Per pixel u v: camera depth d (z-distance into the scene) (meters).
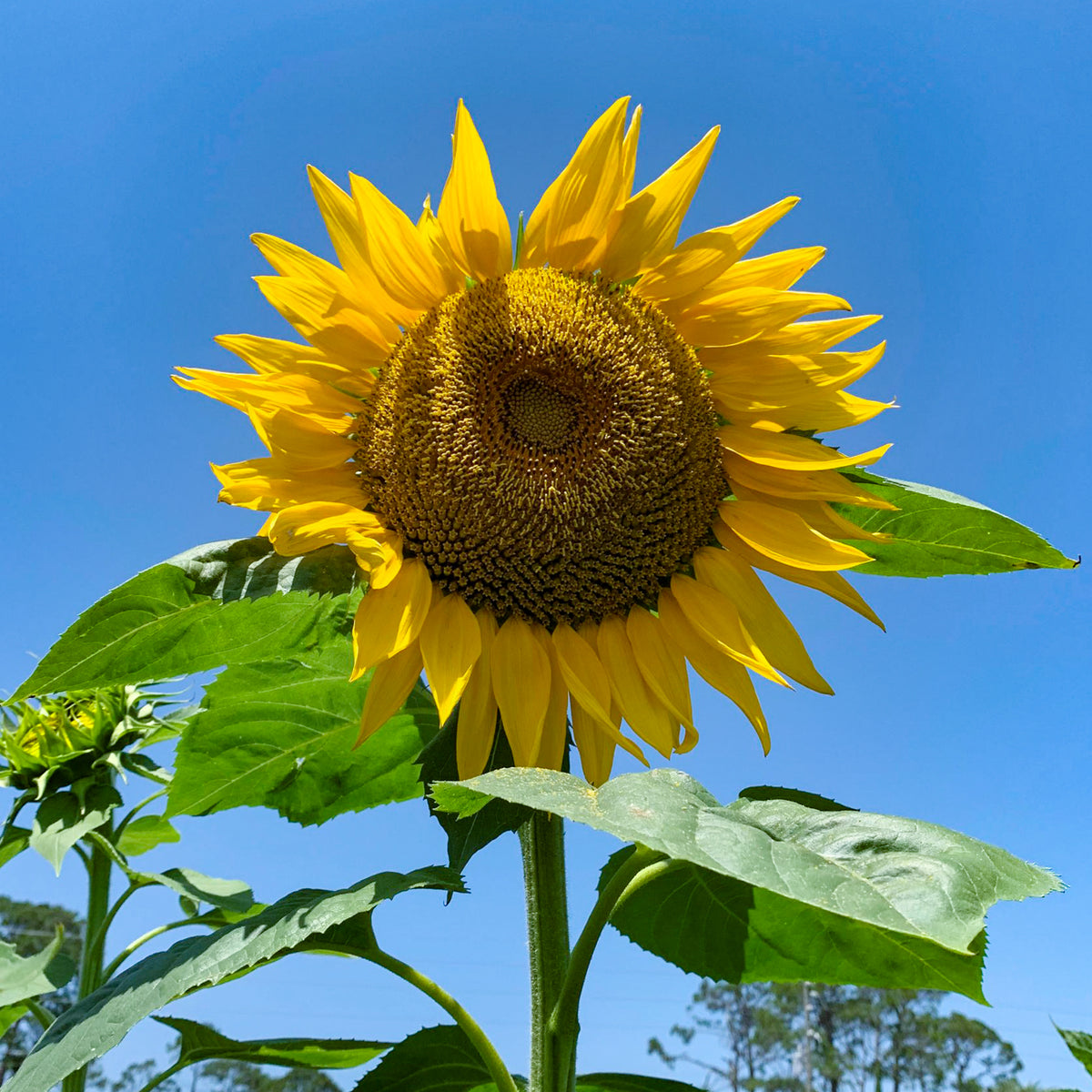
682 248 0.45
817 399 0.45
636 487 0.44
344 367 0.44
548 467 0.43
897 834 0.26
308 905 0.32
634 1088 0.40
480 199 0.43
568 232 0.45
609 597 0.44
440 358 0.43
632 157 0.44
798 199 0.44
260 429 0.42
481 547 0.43
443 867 0.33
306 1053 0.46
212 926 0.69
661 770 0.30
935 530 0.44
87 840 0.70
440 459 0.42
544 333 0.43
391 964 0.34
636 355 0.44
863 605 0.43
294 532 0.37
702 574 0.45
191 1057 0.45
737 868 0.24
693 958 0.40
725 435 0.46
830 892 0.24
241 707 0.44
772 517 0.44
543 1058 0.32
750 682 0.43
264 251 0.42
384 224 0.43
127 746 0.69
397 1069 0.38
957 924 0.23
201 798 0.47
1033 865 0.26
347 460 0.44
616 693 0.43
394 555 0.40
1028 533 0.42
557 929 0.37
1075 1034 0.32
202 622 0.38
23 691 0.37
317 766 0.46
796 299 0.45
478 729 0.40
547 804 0.27
